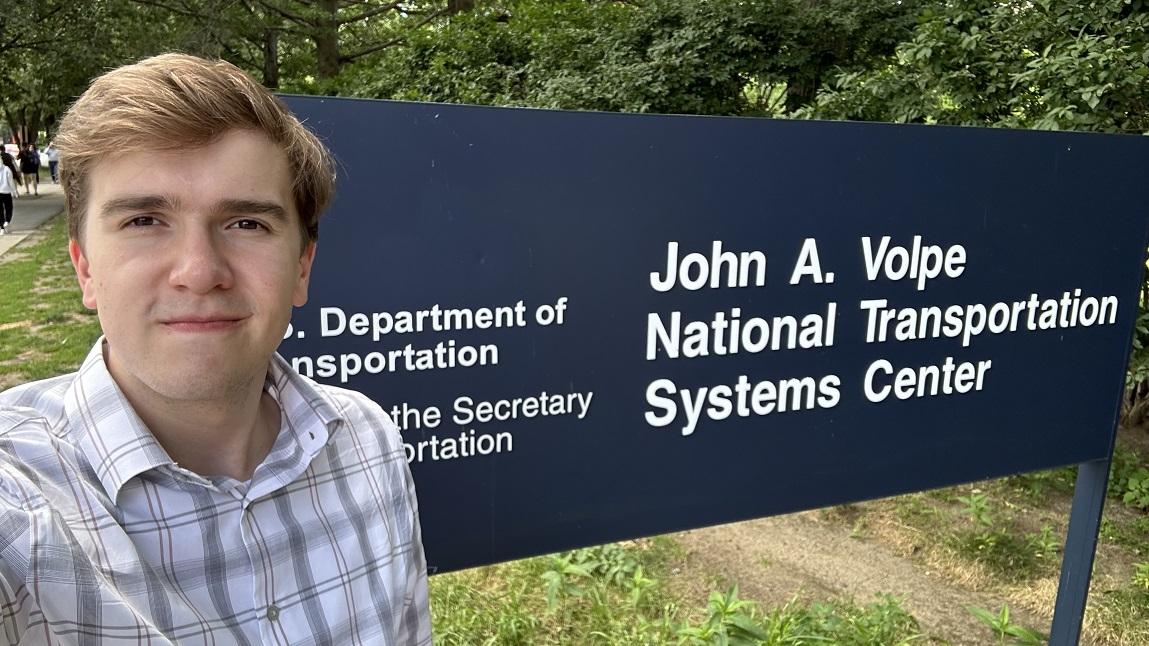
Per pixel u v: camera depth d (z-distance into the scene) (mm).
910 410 2396
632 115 1948
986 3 5410
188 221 991
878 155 2207
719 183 2057
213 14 14289
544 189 1898
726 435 2193
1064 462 2652
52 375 5504
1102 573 3721
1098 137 2457
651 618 3088
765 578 3553
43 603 886
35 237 12555
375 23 18656
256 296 1039
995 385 2490
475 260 1866
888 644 2955
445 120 1795
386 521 1272
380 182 1765
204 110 972
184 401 1059
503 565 3371
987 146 2326
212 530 1083
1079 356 2592
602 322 2006
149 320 998
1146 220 2580
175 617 1017
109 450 1017
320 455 1224
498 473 1977
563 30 9539
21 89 23000
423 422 1886
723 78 8305
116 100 962
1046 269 2475
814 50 8469
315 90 13258
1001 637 3082
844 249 2217
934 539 3912
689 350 2105
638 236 2002
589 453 2055
